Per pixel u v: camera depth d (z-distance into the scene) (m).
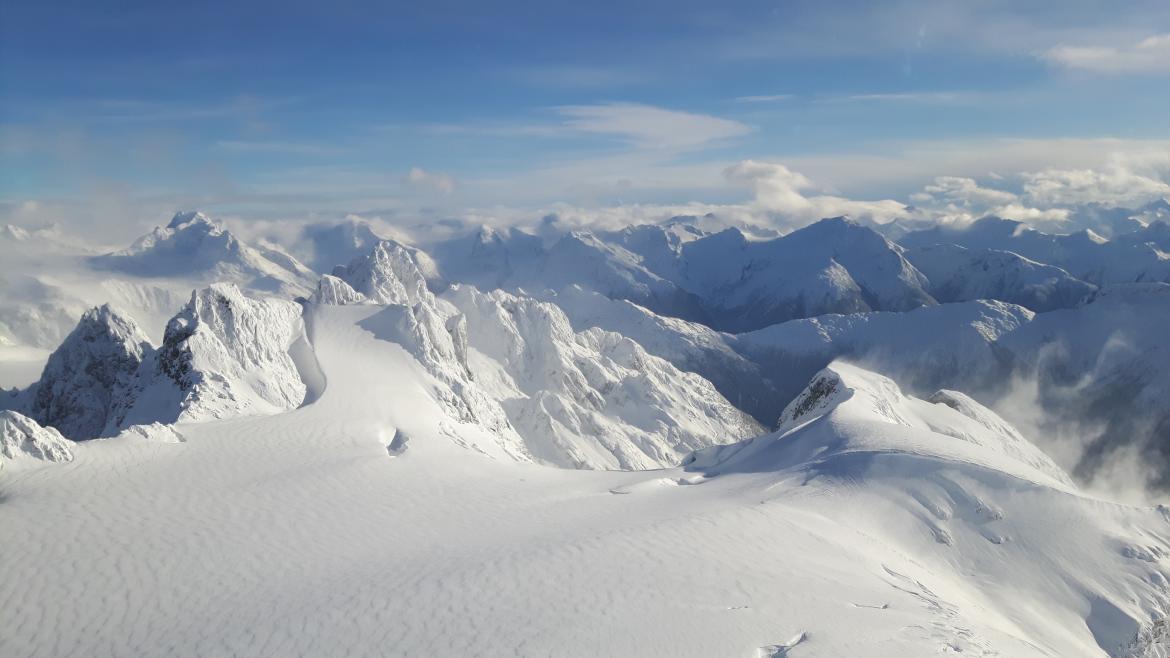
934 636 37.53
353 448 74.38
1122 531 61.66
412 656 33.88
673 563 44.94
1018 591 55.84
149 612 38.75
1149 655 53.03
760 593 41.31
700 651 34.72
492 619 37.34
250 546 47.41
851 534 56.47
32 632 36.88
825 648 34.78
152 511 52.12
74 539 46.72
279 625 36.97
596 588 41.00
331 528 51.59
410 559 45.97
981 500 63.19
